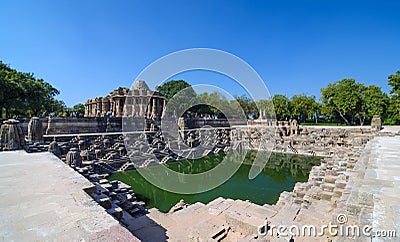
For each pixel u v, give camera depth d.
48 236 2.60
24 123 21.39
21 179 5.06
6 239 2.53
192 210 9.01
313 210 8.12
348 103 41.75
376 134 20.73
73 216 3.15
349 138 28.72
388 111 38.09
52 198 3.88
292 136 33.19
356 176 6.46
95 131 24.23
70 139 19.75
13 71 33.47
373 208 3.47
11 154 8.68
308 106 54.31
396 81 34.38
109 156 20.69
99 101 39.06
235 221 7.39
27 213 3.24
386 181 4.84
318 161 25.20
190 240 6.70
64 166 6.49
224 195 14.69
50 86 43.66
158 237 6.72
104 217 3.14
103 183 9.91
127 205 9.22
